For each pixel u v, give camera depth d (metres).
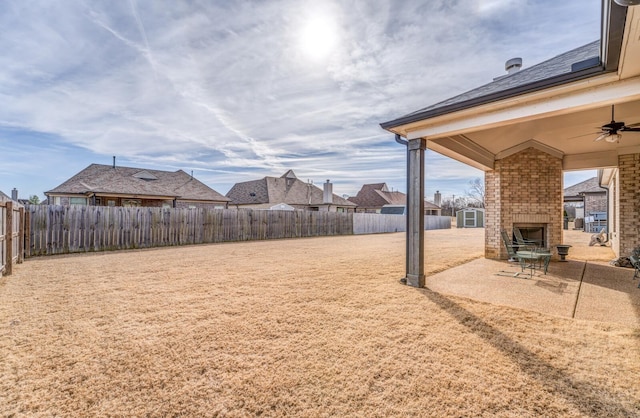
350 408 2.17
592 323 3.70
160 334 3.42
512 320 3.81
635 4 2.28
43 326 3.63
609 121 5.94
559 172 8.62
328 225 20.02
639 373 2.58
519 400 2.24
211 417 2.09
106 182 19.56
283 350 3.04
